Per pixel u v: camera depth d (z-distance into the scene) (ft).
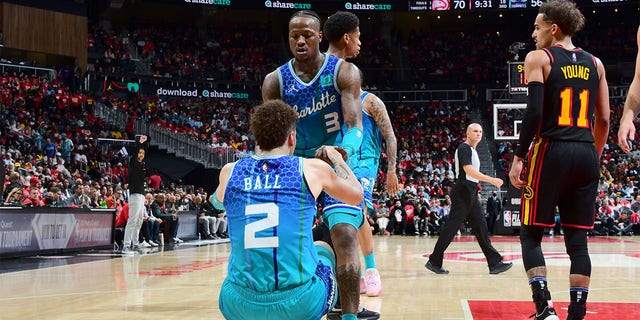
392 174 15.89
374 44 118.21
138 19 111.24
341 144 12.45
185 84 103.86
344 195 9.39
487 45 118.01
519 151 12.56
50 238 35.14
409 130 102.94
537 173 12.62
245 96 107.24
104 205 45.52
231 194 9.16
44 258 32.96
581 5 100.53
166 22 113.80
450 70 116.16
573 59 12.79
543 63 12.62
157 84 101.09
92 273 24.93
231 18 116.26
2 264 29.25
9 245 31.60
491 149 97.40
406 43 121.19
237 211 9.02
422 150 98.02
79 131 77.46
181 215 51.88
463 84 113.29
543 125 12.69
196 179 79.71
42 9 90.89
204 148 79.82
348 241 10.94
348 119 12.68
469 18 119.55
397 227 70.03
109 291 19.11
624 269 26.99
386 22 119.24
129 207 40.91
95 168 68.80
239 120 103.50
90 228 39.19
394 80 115.55
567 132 12.54
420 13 118.01
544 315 12.17
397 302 16.39
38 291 19.19
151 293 18.58
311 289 8.67
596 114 13.50
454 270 25.94
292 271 8.68
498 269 23.75
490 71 113.91
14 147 65.51
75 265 28.68
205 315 14.47
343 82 12.77
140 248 41.68
